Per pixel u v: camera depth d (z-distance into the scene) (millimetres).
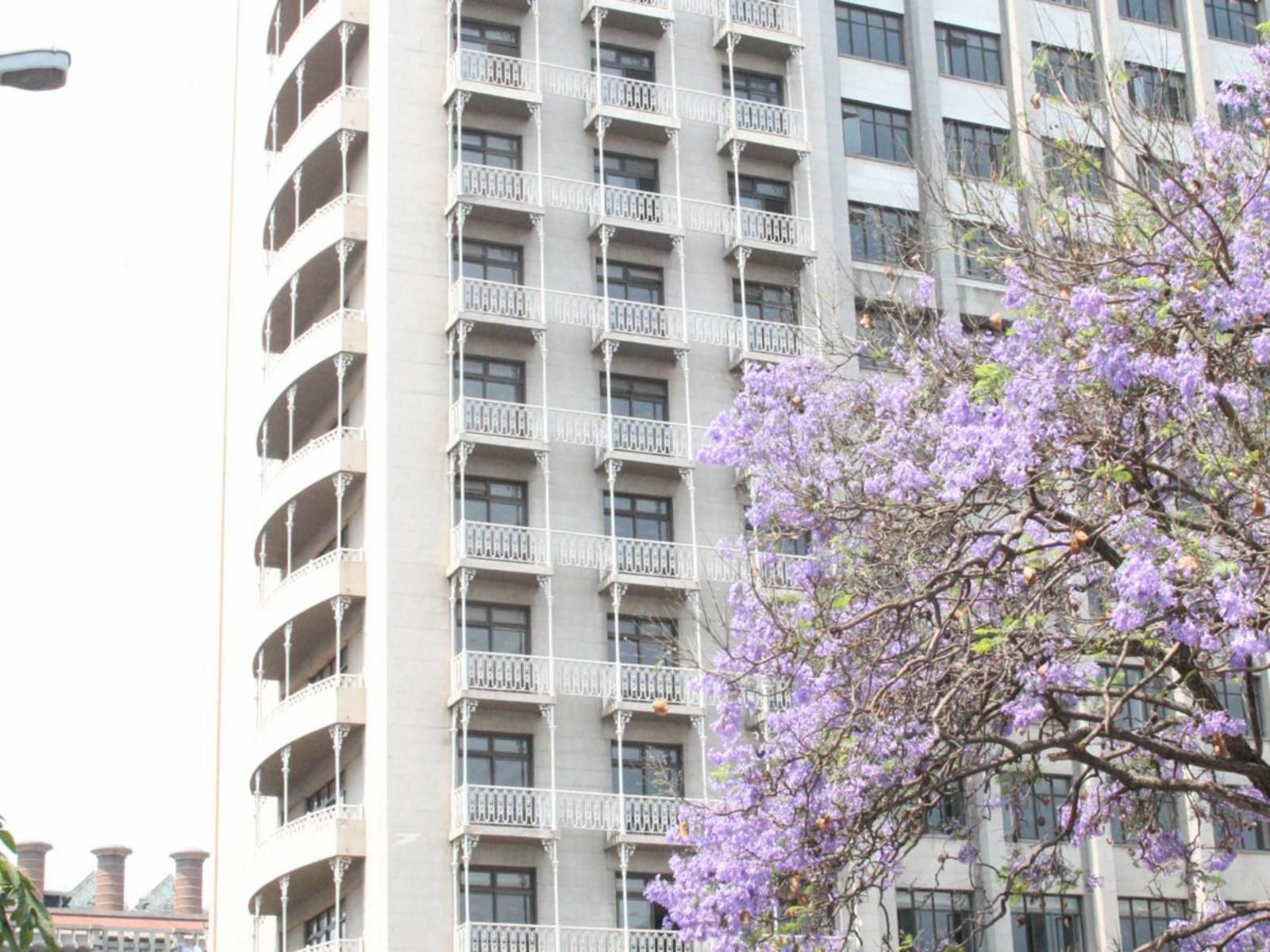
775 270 55688
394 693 48188
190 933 81438
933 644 22766
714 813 25625
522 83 53938
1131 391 23219
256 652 54469
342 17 55188
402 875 46812
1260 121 27125
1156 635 23000
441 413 51031
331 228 53812
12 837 13898
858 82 58031
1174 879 52219
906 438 28172
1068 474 23047
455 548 49375
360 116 54531
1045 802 27109
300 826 49281
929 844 50125
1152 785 22719
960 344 29359
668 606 50969
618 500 51875
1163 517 22453
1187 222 25109
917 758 24047
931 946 49281
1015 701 23719
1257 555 21406
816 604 25797
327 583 50500
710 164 55938
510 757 48531
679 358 52969
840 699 24984
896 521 26266
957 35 59156
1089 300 22562
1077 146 27547
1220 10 61906
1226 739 22688
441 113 53656
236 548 62906
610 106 54281
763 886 25062
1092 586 24172
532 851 47750
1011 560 23172
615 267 54156
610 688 49375
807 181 56312
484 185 52469
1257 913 23266
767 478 28906
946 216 33500
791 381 30406
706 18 57312
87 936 79750
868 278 55594
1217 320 22203
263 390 57344
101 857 86188
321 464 51844
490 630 49562
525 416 50875
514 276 53000
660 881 27375
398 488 49969
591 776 48875
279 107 58625
